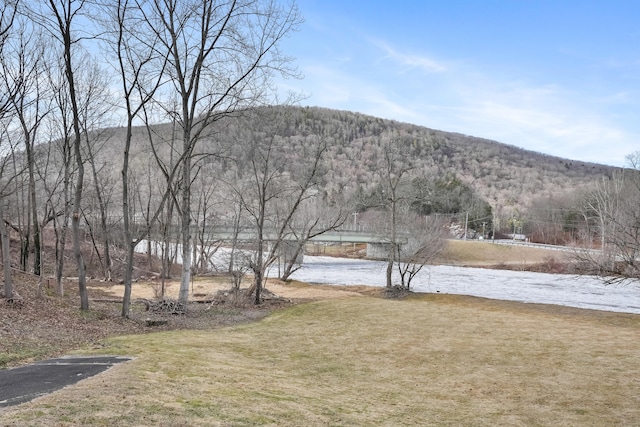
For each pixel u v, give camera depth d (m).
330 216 49.03
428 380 13.80
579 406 11.36
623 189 59.44
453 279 51.34
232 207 55.31
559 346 17.20
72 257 43.03
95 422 6.76
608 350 16.59
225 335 19.94
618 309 34.16
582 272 22.42
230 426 7.38
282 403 9.75
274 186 36.31
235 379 11.93
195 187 45.31
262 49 23.61
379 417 9.84
